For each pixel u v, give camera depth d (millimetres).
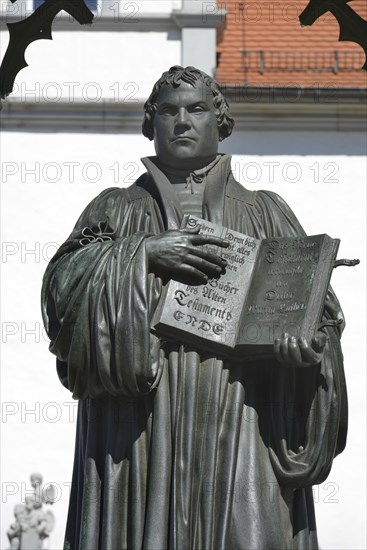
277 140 26797
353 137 26938
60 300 9844
